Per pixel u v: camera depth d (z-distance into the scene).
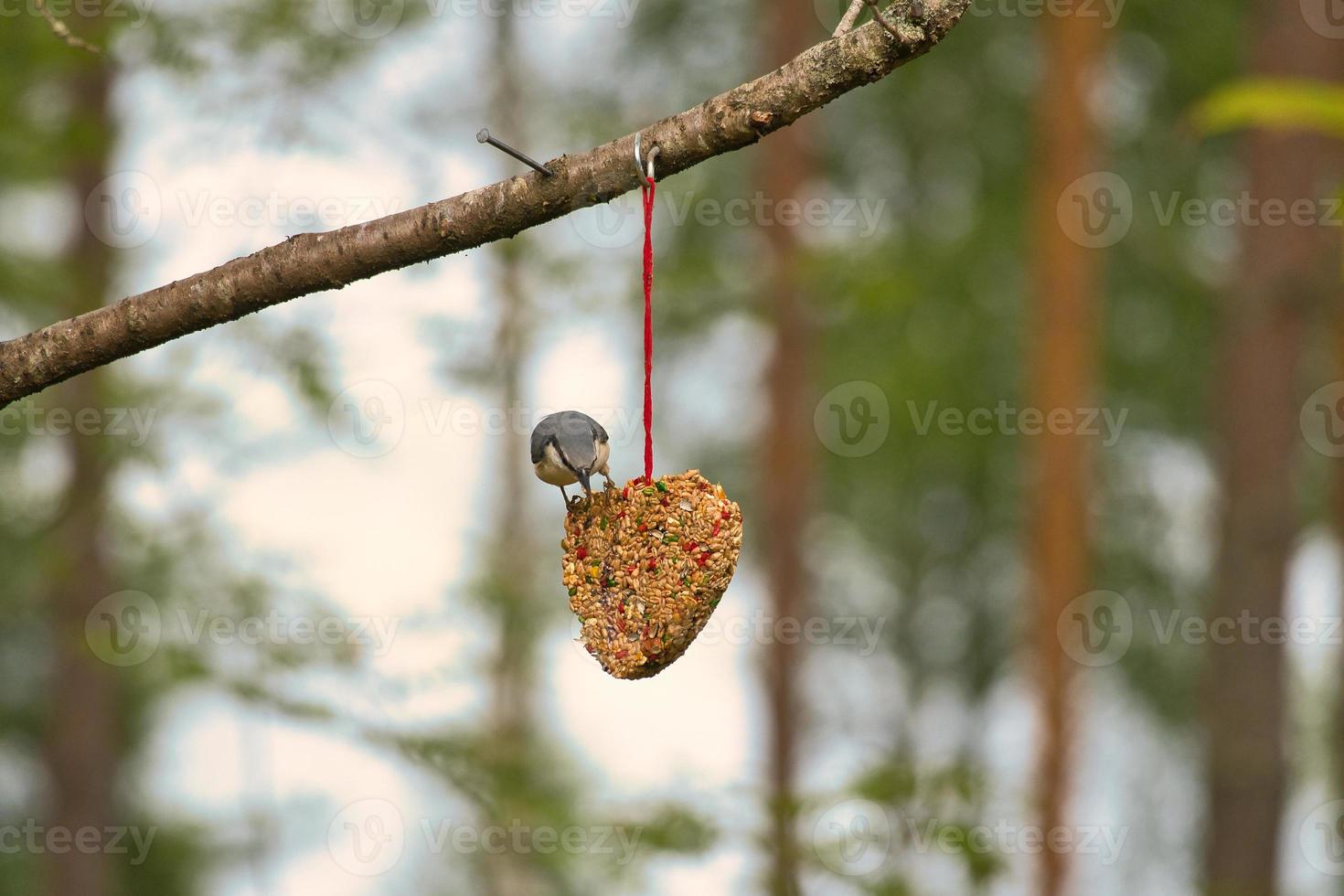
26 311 11.29
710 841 8.39
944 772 8.80
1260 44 13.11
